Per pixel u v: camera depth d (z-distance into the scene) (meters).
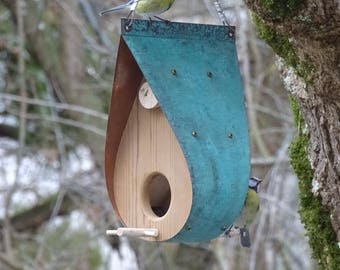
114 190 4.90
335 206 4.27
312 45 3.73
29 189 10.36
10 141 11.16
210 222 4.45
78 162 10.91
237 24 8.95
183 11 9.35
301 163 4.48
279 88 9.57
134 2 4.82
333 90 3.92
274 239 9.00
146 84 4.65
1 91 11.01
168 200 4.91
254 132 8.92
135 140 4.78
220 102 4.57
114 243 10.37
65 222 10.62
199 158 4.38
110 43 10.38
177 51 4.57
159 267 10.77
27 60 10.84
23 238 10.55
